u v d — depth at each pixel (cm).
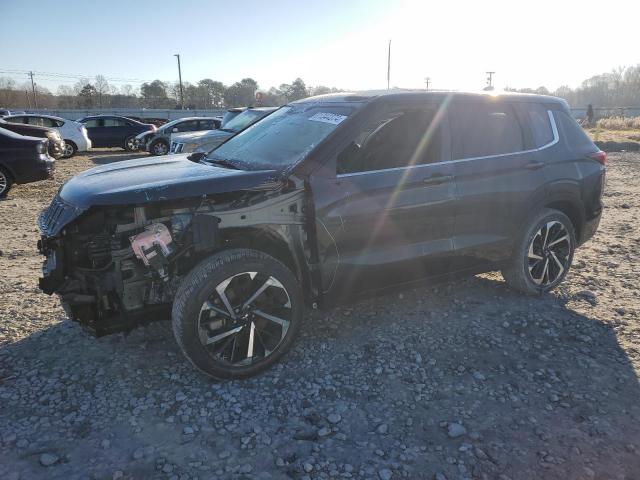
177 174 359
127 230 327
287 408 321
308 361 375
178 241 331
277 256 378
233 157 416
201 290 325
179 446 287
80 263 332
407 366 371
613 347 401
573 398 335
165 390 339
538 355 388
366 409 322
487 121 445
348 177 370
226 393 336
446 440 295
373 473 268
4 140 1060
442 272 425
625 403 331
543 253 482
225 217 338
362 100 400
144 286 340
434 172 402
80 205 321
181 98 6875
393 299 485
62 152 1645
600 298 496
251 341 347
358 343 402
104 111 5822
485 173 429
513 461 279
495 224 444
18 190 1152
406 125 406
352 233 370
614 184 1209
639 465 276
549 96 506
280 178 351
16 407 317
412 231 397
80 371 359
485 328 428
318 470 270
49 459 273
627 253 638
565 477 268
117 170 391
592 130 3297
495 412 321
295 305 362
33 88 7838
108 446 286
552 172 469
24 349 387
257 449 285
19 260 611
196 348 329
